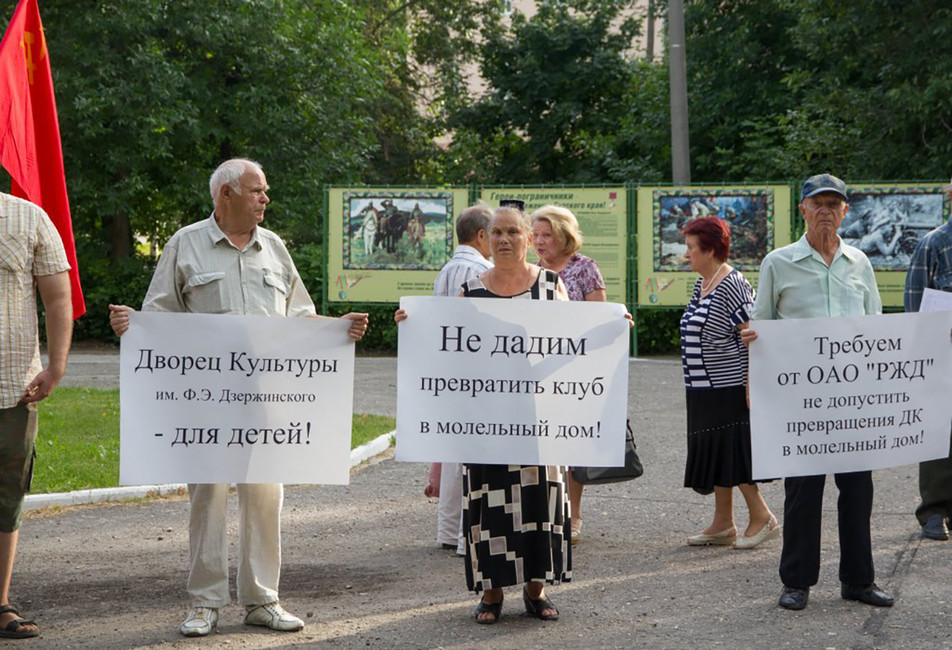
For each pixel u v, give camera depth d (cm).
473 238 744
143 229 2808
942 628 562
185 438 559
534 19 3384
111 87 2289
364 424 1242
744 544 745
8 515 546
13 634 547
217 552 561
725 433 727
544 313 573
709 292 733
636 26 3356
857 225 1891
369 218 2073
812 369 599
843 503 611
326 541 770
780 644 539
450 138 3872
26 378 541
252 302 569
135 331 555
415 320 575
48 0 2323
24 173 670
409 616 591
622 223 1972
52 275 548
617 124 3294
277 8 2473
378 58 3256
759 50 2717
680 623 575
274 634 556
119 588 645
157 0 2312
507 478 567
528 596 590
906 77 2167
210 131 2481
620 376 576
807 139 2316
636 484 970
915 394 609
